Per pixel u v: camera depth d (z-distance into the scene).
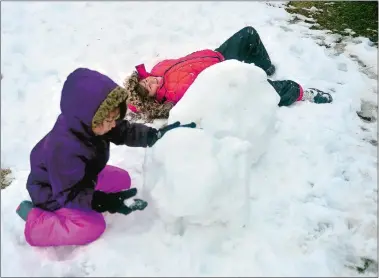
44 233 1.95
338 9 3.43
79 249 1.98
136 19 3.38
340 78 2.84
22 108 2.74
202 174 1.86
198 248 1.92
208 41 3.15
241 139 2.12
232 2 3.54
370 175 2.26
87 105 1.79
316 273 1.87
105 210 1.96
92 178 1.94
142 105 2.57
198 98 2.13
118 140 2.07
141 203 1.98
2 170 2.43
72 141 1.84
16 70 2.98
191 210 1.86
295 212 2.08
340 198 2.16
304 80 2.80
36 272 1.91
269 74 2.82
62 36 3.24
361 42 3.13
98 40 3.19
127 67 2.96
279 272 1.86
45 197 1.98
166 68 2.67
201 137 1.92
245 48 2.75
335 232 2.02
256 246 1.94
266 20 3.34
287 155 2.31
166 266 1.89
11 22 3.41
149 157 2.00
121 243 1.97
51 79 2.90
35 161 1.97
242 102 2.16
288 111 2.56
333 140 2.39
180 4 3.50
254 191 2.14
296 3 3.53
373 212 2.10
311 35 3.20
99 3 3.57
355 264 1.93
